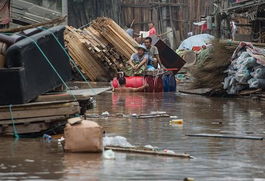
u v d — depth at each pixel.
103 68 51.66
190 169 16.23
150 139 20.89
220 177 15.41
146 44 44.53
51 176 15.30
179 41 91.88
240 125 24.67
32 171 15.84
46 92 23.08
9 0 48.72
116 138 19.47
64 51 24.47
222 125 24.59
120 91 41.72
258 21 48.12
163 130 22.97
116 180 14.96
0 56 21.25
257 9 46.31
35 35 22.72
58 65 23.94
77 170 15.96
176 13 92.44
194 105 32.88
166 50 47.31
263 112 29.58
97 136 18.31
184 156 17.81
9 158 17.47
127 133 22.14
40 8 51.88
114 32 51.88
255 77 37.44
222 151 18.88
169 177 15.30
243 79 37.69
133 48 51.50
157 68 44.31
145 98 36.94
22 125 21.20
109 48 51.62
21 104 21.14
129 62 43.31
